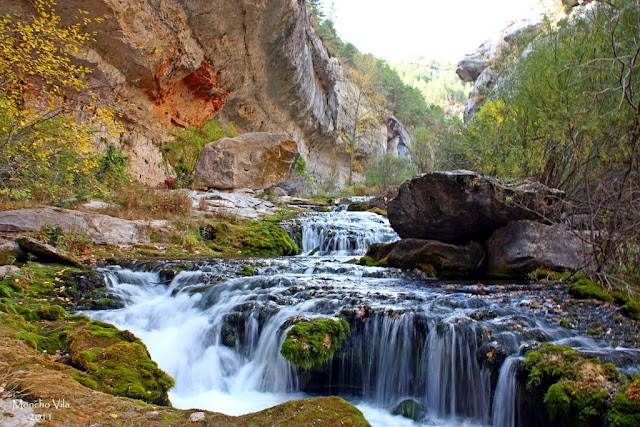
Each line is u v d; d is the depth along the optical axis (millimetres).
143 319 5441
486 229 7340
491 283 6289
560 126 6117
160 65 13602
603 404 2748
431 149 20359
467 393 3771
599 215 5684
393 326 4258
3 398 2182
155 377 3250
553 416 2984
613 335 4027
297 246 11594
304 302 5039
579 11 7414
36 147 6750
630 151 5180
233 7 15484
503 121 8328
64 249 7277
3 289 5094
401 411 3814
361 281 6363
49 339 3533
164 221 10008
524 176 7227
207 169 14898
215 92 17500
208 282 6316
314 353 4035
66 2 10227
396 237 11820
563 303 4906
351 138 36469
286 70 21547
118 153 11641
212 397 4199
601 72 5578
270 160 16109
